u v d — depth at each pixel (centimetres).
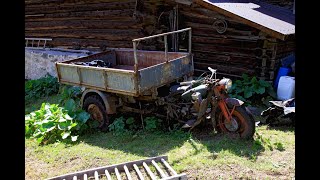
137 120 652
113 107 618
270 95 751
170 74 624
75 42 1097
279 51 813
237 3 955
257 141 514
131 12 927
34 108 810
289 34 703
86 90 648
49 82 976
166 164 454
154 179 411
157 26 907
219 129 570
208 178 427
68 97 801
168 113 598
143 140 570
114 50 800
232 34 821
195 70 899
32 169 490
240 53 823
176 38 883
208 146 521
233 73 845
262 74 794
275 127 608
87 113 627
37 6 1155
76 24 1068
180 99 595
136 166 455
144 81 563
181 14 883
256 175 426
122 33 972
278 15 927
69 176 432
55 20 1122
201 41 875
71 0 1052
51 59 1083
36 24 1181
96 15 1005
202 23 863
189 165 463
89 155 524
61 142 586
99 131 634
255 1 1159
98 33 1029
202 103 540
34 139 602
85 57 736
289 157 475
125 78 564
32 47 1201
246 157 480
